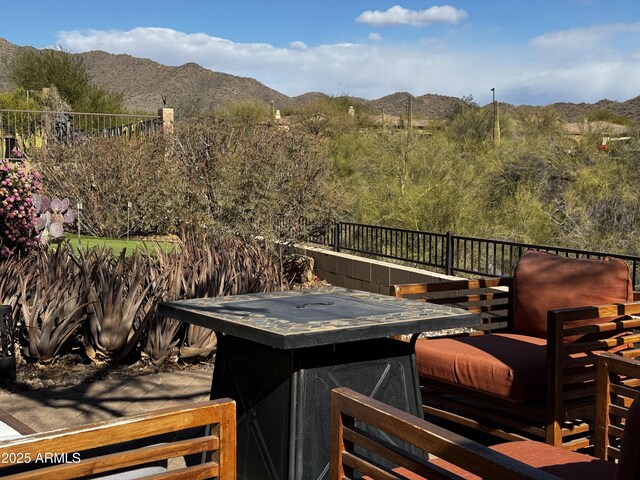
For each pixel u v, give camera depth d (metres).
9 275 6.23
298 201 10.39
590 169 12.84
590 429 3.91
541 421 3.86
